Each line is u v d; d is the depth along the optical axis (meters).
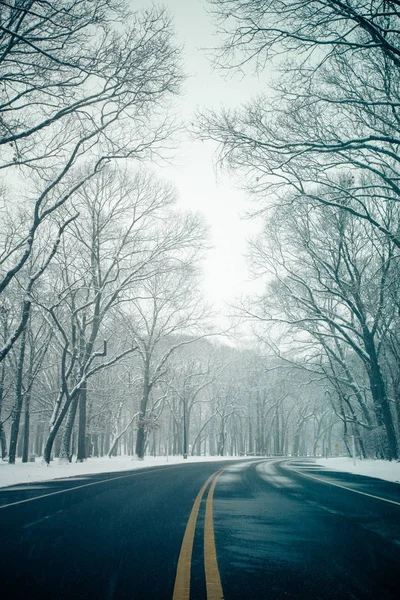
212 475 17.42
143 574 3.96
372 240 25.00
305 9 11.38
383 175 15.70
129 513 7.41
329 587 3.68
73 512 7.50
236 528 6.09
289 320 31.23
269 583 3.73
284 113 14.54
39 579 3.83
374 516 7.40
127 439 74.31
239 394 62.16
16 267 16.91
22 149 14.56
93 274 25.98
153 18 13.12
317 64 12.69
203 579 3.81
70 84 12.84
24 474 16.47
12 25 11.93
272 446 95.94
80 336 27.80
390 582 3.85
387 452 26.95
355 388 30.75
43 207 22.14
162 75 14.05
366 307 26.78
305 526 6.34
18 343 33.75
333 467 25.44
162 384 49.50
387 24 12.34
